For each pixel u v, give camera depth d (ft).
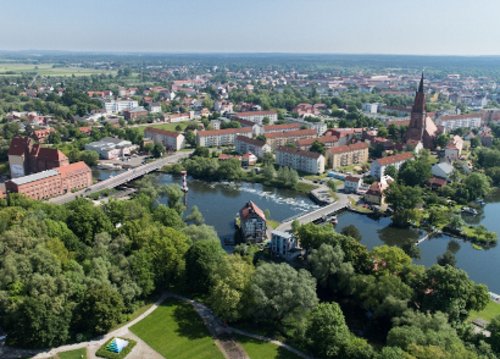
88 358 450.71
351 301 583.99
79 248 609.83
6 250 530.68
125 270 538.47
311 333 464.24
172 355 461.37
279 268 523.29
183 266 576.20
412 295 531.09
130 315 524.52
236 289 513.86
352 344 437.99
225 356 461.37
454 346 408.87
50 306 462.19
